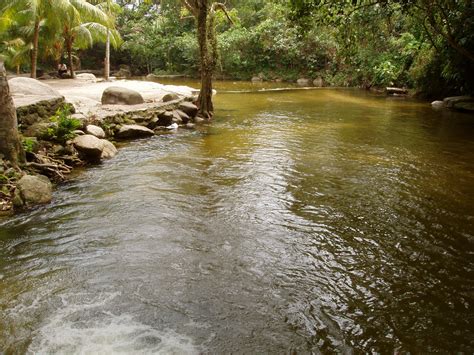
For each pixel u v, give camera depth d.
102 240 5.16
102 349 3.33
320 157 9.17
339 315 3.85
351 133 11.90
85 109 11.07
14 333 3.51
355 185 7.34
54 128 8.29
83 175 7.58
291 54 30.44
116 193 6.71
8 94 6.68
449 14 15.38
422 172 8.19
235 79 32.53
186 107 13.43
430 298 4.12
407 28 21.83
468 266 4.72
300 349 3.41
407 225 5.76
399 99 20.56
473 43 15.62
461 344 3.49
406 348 3.44
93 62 36.09
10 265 4.56
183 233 5.39
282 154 9.34
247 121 13.62
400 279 4.45
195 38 32.44
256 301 4.03
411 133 12.07
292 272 4.55
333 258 4.87
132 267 4.57
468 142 10.99
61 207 6.12
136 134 10.67
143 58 35.31
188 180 7.42
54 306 3.88
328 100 19.77
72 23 19.22
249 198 6.64
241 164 8.47
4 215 5.79
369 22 16.95
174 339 3.47
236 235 5.38
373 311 3.91
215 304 3.96
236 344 3.44
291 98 20.38
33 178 6.39
